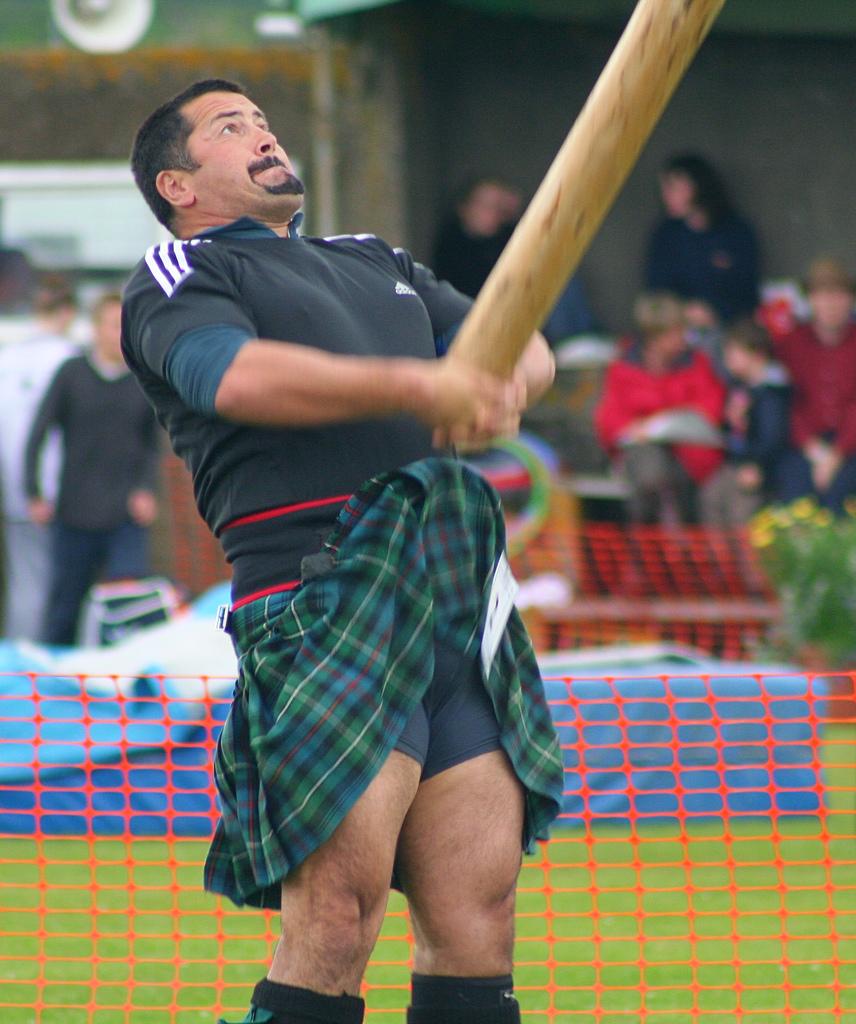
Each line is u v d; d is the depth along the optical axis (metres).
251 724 8.70
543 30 37.44
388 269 9.71
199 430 9.07
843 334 34.44
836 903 17.16
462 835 8.97
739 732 20.92
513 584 9.33
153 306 8.81
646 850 19.50
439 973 9.07
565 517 32.66
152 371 8.95
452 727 9.00
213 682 21.19
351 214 35.47
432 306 9.93
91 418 29.78
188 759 20.48
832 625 29.17
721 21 37.66
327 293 9.19
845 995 14.07
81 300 35.75
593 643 31.14
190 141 9.51
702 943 15.80
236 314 8.74
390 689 8.65
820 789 16.05
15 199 35.59
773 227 38.53
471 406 8.25
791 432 34.34
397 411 8.24
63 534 29.94
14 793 20.36
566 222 8.24
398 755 8.68
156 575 32.47
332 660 8.59
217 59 35.31
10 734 20.78
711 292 35.47
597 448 35.00
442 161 37.25
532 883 18.16
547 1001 13.90
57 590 30.12
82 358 29.92
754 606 31.50
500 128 37.44
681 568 32.69
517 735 9.15
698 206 35.72
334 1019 8.57
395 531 8.73
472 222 35.69
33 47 35.81
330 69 35.31
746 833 20.39
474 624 8.98
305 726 8.52
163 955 15.43
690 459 33.41
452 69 37.22
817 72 38.41
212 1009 13.66
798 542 29.58
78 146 35.44
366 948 8.66
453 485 8.98
